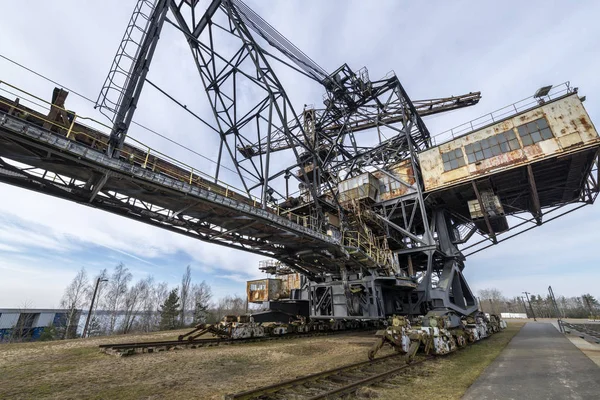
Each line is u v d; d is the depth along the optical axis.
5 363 10.55
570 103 19.08
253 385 7.90
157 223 13.01
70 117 9.82
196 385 7.91
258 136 19.66
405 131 25.81
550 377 8.30
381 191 26.91
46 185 9.94
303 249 18.12
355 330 25.98
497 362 10.93
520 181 22.19
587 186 20.69
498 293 180.75
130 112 10.79
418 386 7.72
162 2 12.53
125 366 10.16
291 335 19.83
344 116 30.39
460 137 22.92
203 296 72.56
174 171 12.55
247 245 16.80
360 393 7.07
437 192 23.42
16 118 7.85
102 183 9.95
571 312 91.62
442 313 18.34
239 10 16.78
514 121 20.77
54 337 42.56
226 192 13.64
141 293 62.88
